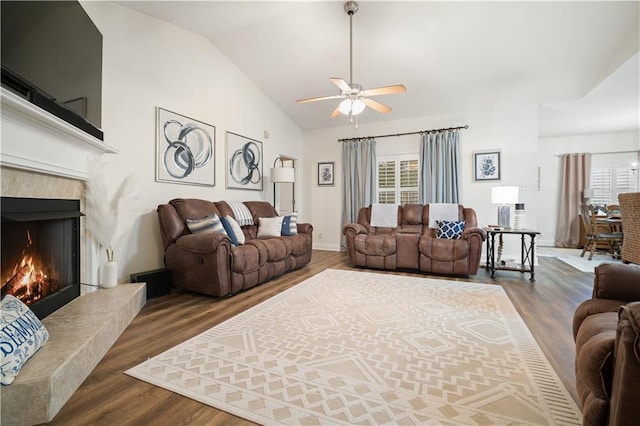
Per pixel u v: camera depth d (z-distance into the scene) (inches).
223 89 171.8
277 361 68.6
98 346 67.6
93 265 98.1
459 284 138.9
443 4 127.2
